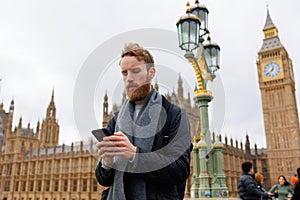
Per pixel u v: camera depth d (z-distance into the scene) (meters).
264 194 6.98
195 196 6.58
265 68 93.50
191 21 5.67
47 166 70.94
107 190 1.89
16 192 75.50
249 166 7.39
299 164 80.88
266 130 89.25
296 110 92.06
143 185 1.62
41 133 102.19
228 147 76.12
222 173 6.63
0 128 96.31
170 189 1.71
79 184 62.34
